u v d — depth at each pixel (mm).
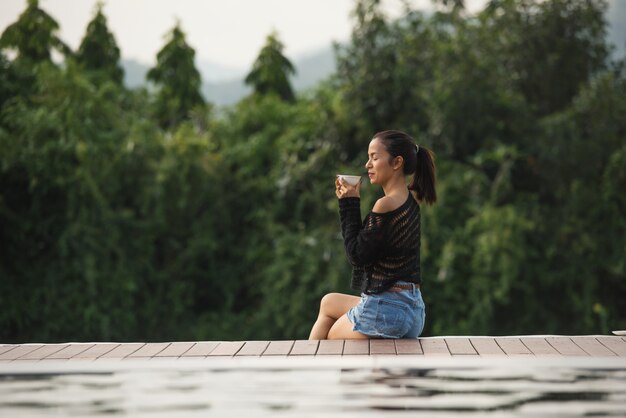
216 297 17875
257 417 3107
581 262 16016
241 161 18438
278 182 17516
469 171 16031
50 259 16375
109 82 18469
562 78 17703
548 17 17516
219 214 17672
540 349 4742
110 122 17281
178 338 17156
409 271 4973
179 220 17375
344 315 5109
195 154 17562
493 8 17797
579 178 16516
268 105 19719
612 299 16438
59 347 4984
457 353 4594
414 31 17203
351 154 17500
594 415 3105
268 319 16656
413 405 3305
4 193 16328
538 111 17609
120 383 3873
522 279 15875
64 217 16344
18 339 16297
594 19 17609
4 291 16109
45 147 16031
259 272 17328
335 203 16266
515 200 16562
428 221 15836
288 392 3607
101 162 16484
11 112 16719
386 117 17172
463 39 16734
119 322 16219
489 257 15359
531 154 16594
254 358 4457
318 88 20391
